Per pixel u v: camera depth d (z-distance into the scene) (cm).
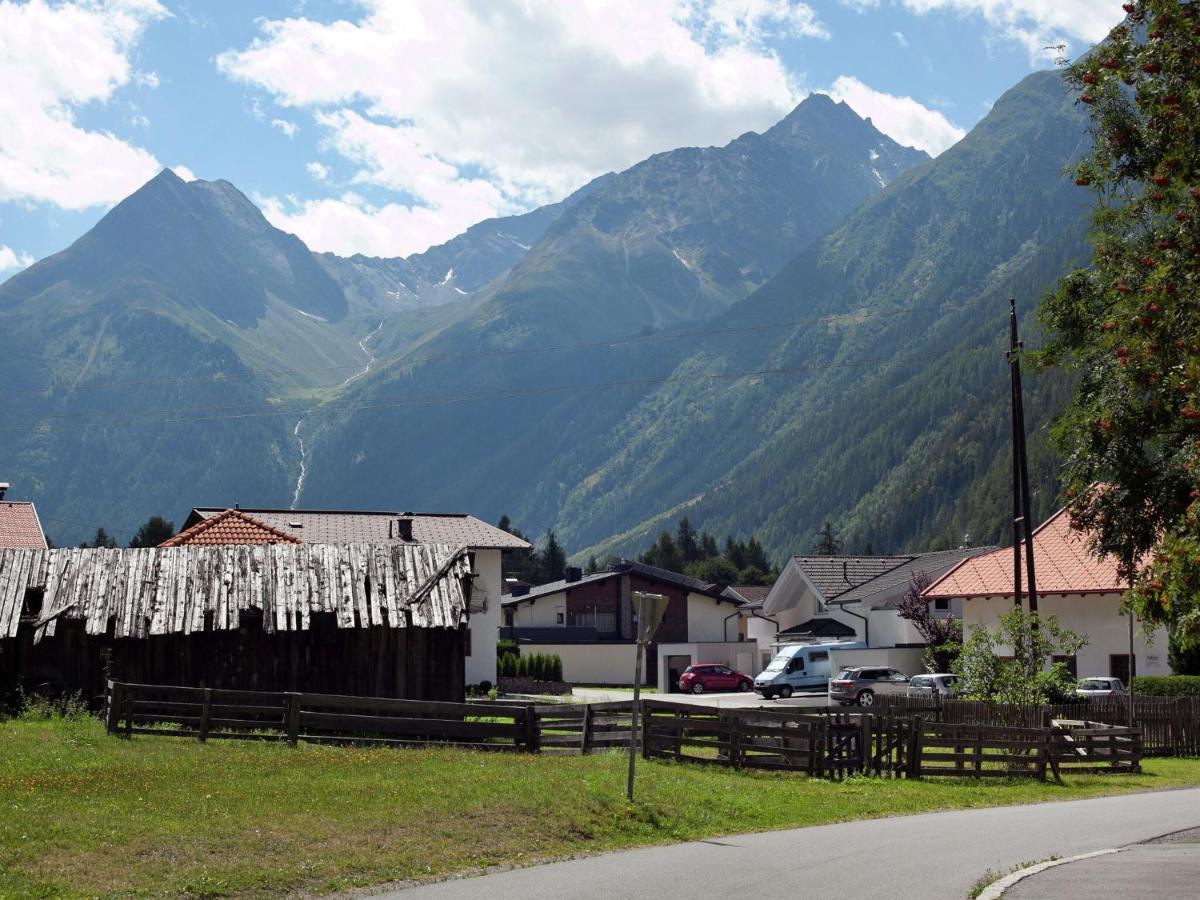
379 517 6562
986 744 2805
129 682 3075
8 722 2677
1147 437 1875
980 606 5000
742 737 2709
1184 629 1623
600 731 2795
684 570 15550
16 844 1446
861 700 5747
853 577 7606
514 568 15450
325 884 1430
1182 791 2658
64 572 3209
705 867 1539
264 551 3328
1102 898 1269
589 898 1323
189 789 1866
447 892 1377
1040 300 2152
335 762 2270
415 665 3209
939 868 1514
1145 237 1948
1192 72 1634
